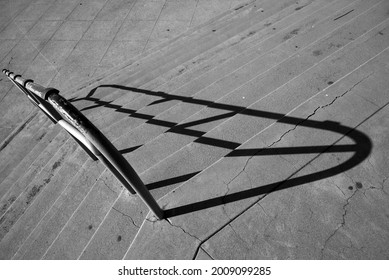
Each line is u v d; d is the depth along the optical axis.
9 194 4.32
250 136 2.78
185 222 2.29
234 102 3.23
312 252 2.04
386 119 2.59
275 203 2.29
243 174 2.47
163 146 3.03
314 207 2.22
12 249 3.31
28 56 7.86
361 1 4.26
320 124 2.66
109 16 8.59
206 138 2.84
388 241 2.02
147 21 8.13
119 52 7.42
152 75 5.86
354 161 2.39
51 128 5.69
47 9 9.38
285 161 2.48
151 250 2.20
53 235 2.99
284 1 6.90
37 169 4.54
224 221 2.25
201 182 2.49
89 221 2.77
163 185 2.61
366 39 3.34
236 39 5.72
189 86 4.05
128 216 2.52
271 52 3.86
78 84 6.74
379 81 2.86
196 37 6.75
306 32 4.02
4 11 9.66
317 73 3.13
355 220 2.13
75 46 7.87
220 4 8.11
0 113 6.61
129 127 3.83
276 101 2.99
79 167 3.76
